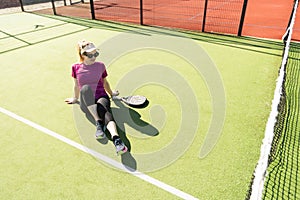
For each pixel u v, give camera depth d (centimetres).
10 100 439
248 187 265
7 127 368
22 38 791
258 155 310
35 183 278
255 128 359
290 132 346
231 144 329
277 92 349
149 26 905
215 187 268
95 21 996
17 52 670
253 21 955
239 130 356
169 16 1062
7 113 401
